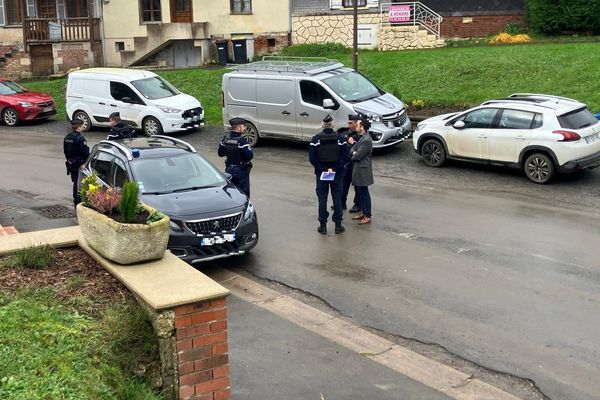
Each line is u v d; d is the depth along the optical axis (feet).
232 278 34.30
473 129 52.70
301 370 24.93
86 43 107.34
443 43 94.68
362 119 41.91
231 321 29.37
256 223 36.32
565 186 48.88
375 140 58.80
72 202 49.16
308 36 101.91
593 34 90.68
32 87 98.37
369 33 96.63
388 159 58.54
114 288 21.56
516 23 96.37
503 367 24.94
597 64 69.72
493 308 29.71
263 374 24.61
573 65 70.79
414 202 46.32
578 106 50.42
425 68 77.87
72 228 26.35
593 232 39.01
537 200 45.80
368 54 88.79
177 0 106.83
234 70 66.80
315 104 61.72
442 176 52.80
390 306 30.37
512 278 32.86
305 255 37.06
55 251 24.66
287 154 62.90
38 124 84.38
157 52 107.86
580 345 26.30
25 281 22.29
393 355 26.08
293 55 97.66
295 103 62.59
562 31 91.50
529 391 23.43
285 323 29.09
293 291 32.50
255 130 65.82
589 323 28.02
